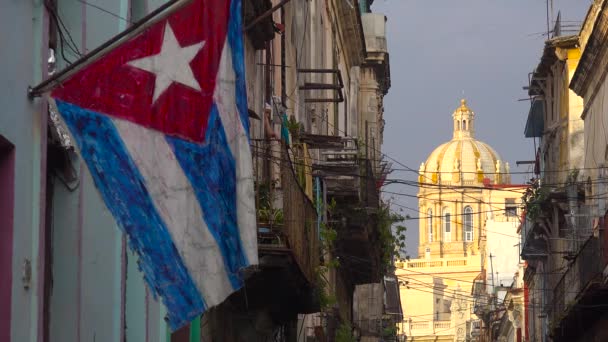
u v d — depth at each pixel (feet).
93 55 32.45
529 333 199.21
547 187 149.48
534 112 165.78
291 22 95.50
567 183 134.10
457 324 379.35
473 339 320.29
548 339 162.20
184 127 33.78
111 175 32.24
